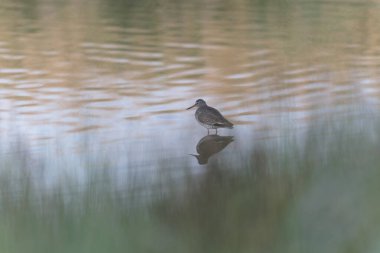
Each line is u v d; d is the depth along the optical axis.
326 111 16.92
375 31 31.58
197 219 9.27
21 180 12.18
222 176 11.71
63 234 8.82
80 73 23.53
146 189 11.26
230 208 9.48
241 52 26.97
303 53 26.80
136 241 8.44
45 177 12.97
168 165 13.23
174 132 17.44
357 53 26.86
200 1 40.56
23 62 25.02
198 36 30.12
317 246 7.89
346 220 8.17
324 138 12.91
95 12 36.09
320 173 10.05
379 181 8.90
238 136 16.89
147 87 21.84
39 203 10.59
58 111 19.27
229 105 19.88
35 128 17.73
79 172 13.33
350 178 9.18
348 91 20.59
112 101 20.30
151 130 17.58
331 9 37.84
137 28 31.83
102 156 14.60
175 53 26.75
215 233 8.66
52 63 24.92
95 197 10.77
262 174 11.46
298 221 8.38
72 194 11.12
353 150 11.73
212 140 16.69
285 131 14.92
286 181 10.55
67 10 36.56
